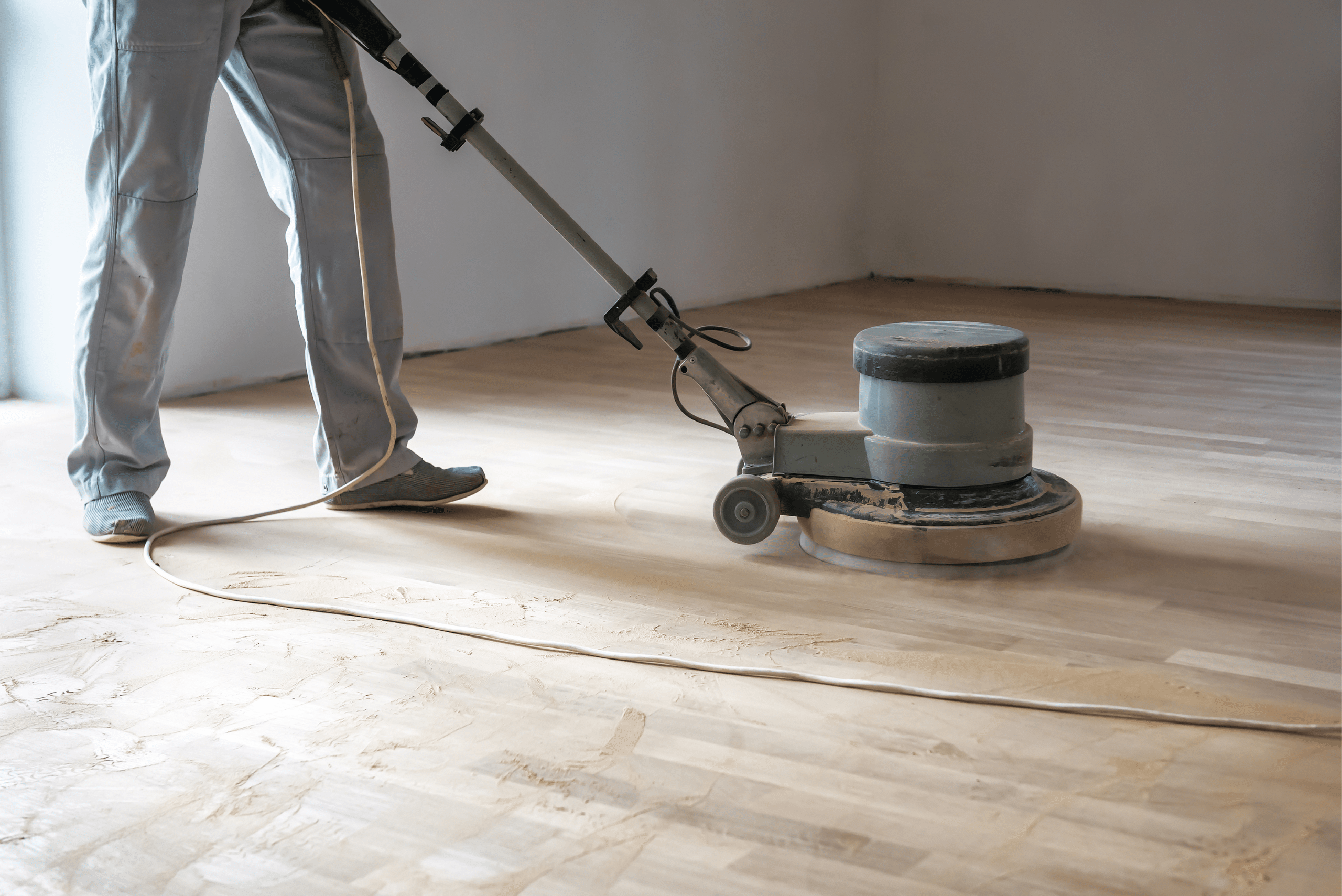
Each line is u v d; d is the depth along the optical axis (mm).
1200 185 5855
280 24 2023
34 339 3490
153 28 1901
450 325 4355
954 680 1486
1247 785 1227
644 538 2115
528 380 3758
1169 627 1674
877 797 1204
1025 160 6273
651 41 5090
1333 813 1171
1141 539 2082
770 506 1967
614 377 3809
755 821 1158
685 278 5469
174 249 2029
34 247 3424
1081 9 6000
